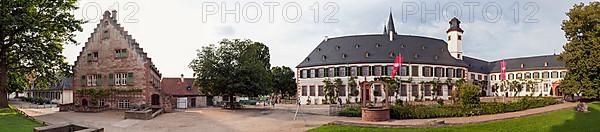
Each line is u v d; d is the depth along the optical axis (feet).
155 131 81.15
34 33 126.21
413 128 68.44
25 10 120.78
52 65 139.54
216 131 80.94
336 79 233.14
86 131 57.62
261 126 88.94
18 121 84.17
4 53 125.80
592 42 143.54
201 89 163.94
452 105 113.19
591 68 142.10
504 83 319.68
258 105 212.23
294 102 253.65
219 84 156.46
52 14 127.54
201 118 110.11
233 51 160.35
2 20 111.86
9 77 146.20
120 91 150.00
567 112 93.15
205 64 158.10
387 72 229.66
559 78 301.02
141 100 144.87
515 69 323.57
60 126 61.05
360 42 246.88
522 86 313.32
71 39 140.26
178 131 81.15
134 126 89.86
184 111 139.23
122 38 151.74
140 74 146.20
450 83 246.27
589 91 142.92
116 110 142.00
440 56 255.29
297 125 89.86
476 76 319.06
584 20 148.25
